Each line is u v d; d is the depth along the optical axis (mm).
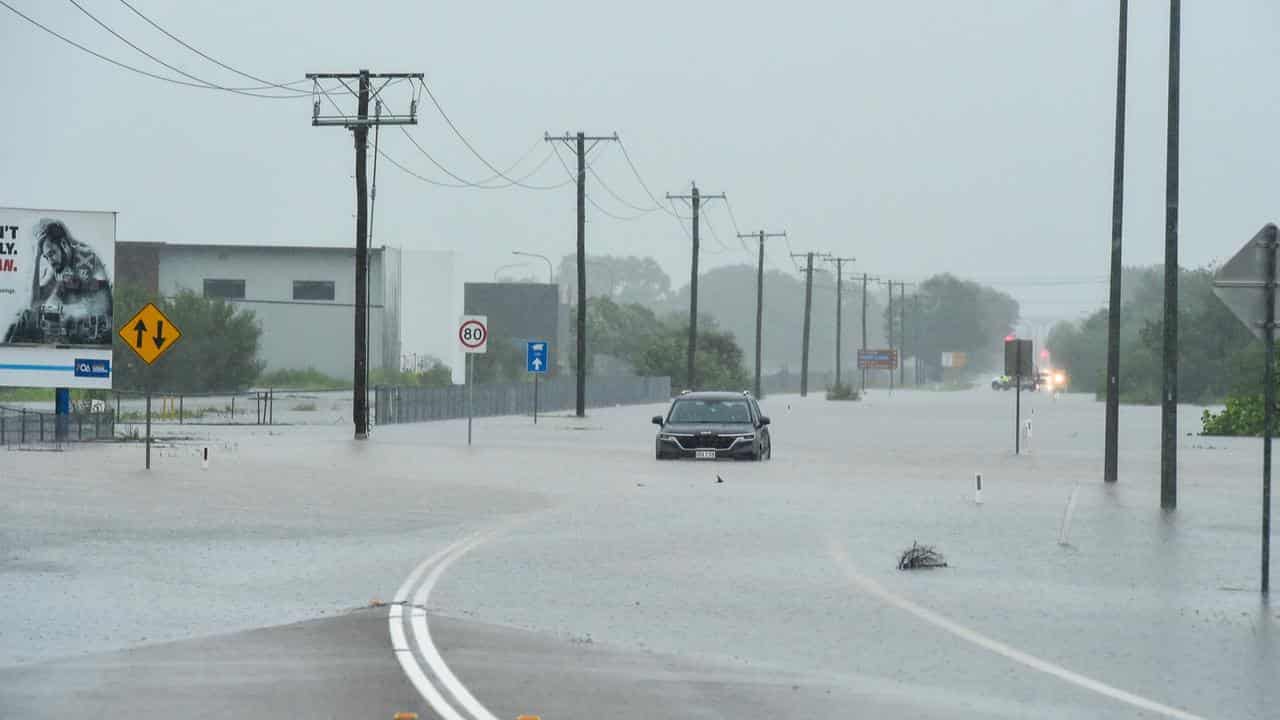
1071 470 67250
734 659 22250
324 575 31000
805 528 41156
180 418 106688
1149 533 40688
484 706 18734
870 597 28641
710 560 34031
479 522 41969
